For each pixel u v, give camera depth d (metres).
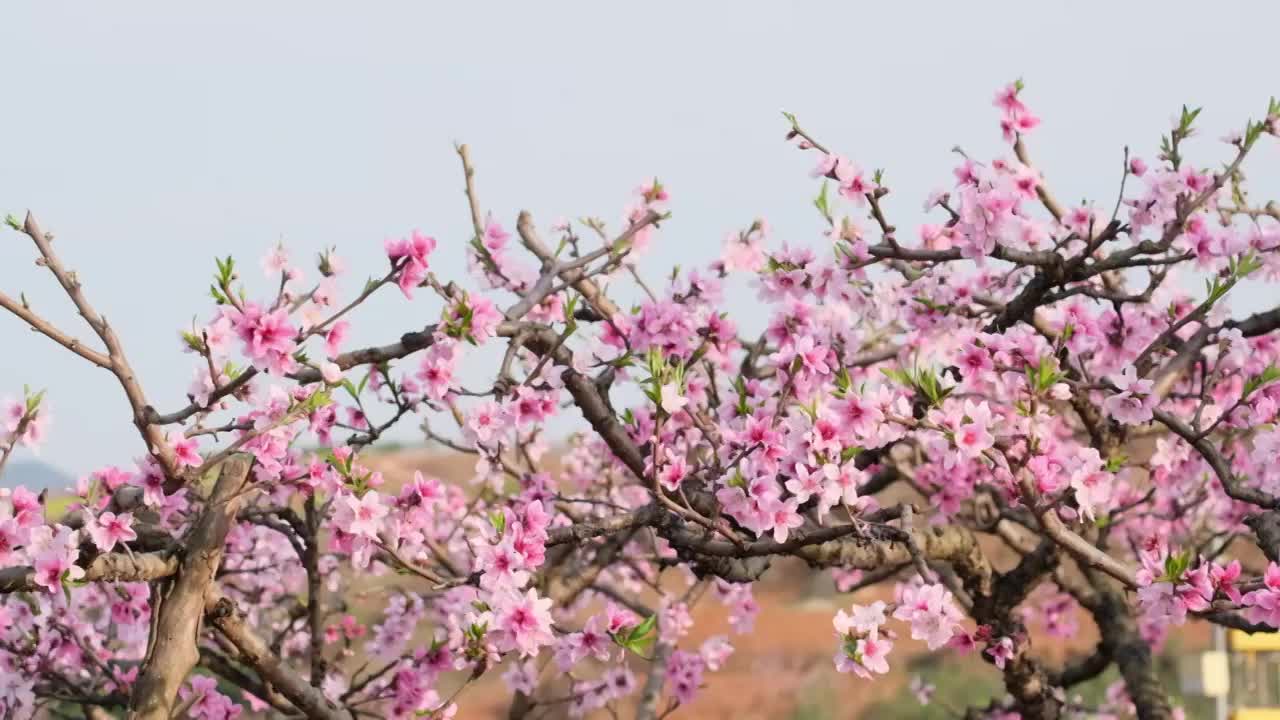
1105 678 15.83
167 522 6.12
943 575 7.67
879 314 6.64
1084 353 6.31
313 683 6.38
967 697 17.73
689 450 6.58
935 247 6.88
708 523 4.94
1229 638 8.48
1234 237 5.96
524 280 6.56
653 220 6.61
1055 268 5.73
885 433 4.95
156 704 5.00
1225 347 5.93
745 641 22.12
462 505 8.44
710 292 6.14
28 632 7.01
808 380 5.25
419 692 6.48
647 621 5.27
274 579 8.26
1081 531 7.92
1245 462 7.96
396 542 5.42
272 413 4.98
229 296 4.75
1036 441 5.09
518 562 4.96
